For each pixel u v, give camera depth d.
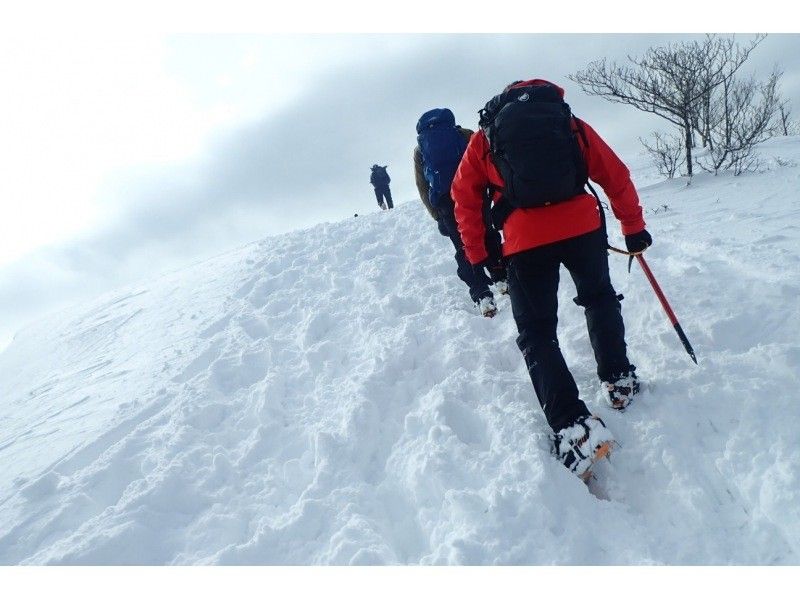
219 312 5.68
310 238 7.86
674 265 3.60
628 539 2.22
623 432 2.60
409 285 4.92
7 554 2.68
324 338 4.39
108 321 7.48
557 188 2.49
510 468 2.46
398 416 3.16
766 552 2.04
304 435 3.20
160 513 2.74
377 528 2.45
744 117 7.91
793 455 2.17
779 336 2.72
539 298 2.68
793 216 4.22
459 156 4.04
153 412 3.76
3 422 4.80
